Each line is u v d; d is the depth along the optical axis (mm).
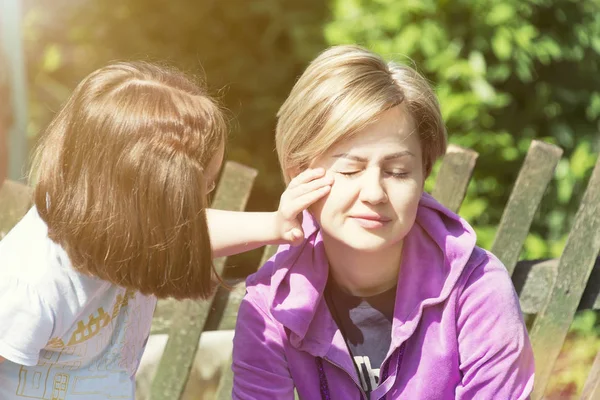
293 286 4062
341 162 3740
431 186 7945
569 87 8906
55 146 3781
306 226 4145
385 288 4082
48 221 3729
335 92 3715
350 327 4125
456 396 4016
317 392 4129
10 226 5352
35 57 11492
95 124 3691
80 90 3838
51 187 3738
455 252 3932
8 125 8039
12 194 5344
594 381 5391
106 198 3637
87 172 3672
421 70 8180
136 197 3623
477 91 8219
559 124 8852
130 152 3629
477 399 3971
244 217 4227
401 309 3969
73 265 3691
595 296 5695
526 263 5660
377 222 3736
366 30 8461
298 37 10398
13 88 8047
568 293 5586
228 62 11273
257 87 11094
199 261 3713
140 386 6457
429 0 8219
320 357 4090
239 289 5492
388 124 3723
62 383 3945
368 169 3727
